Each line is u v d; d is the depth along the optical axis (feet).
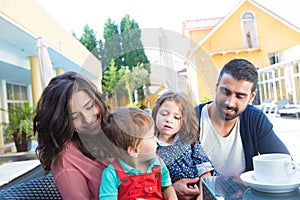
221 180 3.89
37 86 21.38
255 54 30.17
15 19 13.62
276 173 3.30
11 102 30.42
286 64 27.25
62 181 3.66
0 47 17.92
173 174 4.19
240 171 4.45
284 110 21.45
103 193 3.49
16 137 14.88
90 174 3.79
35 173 10.39
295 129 14.26
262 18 31.96
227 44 28.96
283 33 31.81
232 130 4.42
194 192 4.12
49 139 3.74
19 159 12.36
